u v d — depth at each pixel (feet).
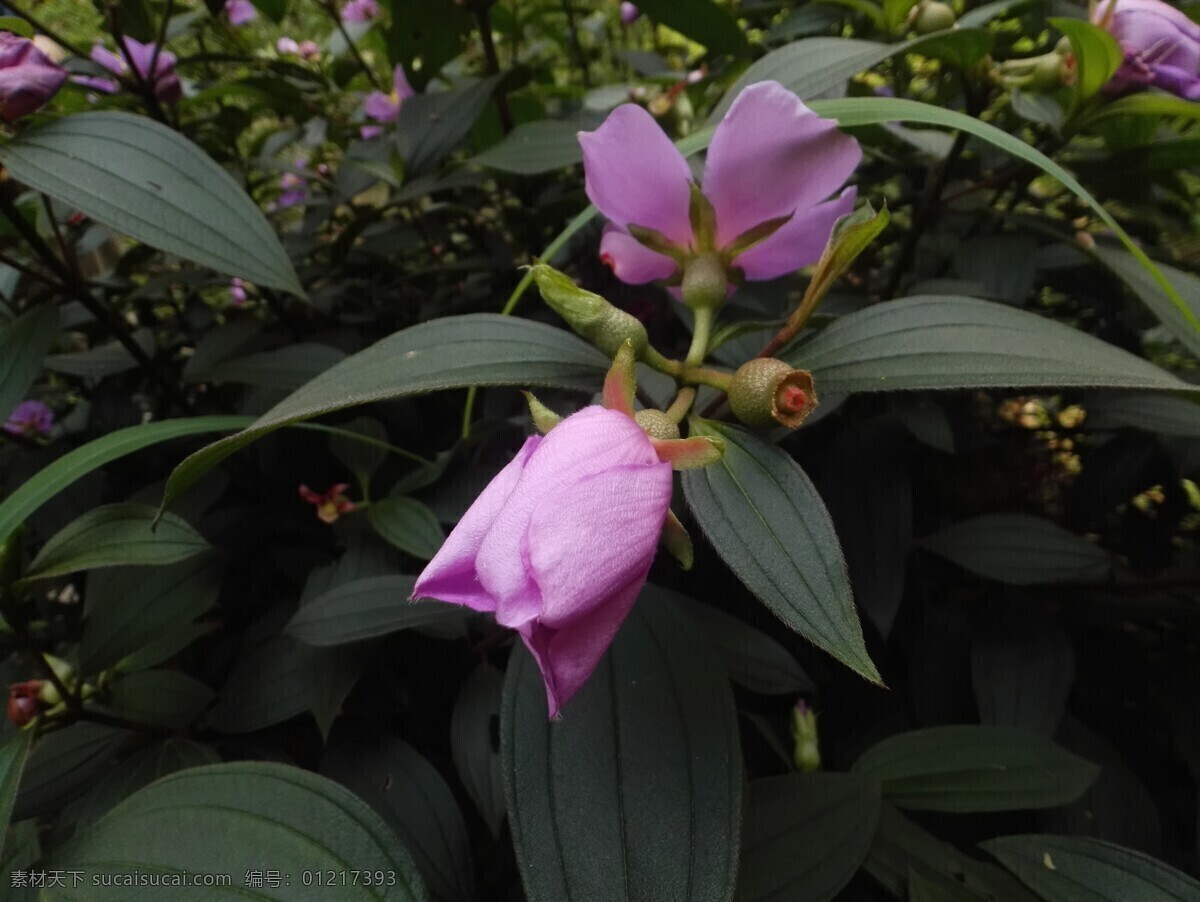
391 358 0.41
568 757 0.38
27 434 1.07
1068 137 0.60
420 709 0.65
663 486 0.33
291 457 0.76
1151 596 0.68
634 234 0.46
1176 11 0.58
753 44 0.83
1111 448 0.68
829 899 0.43
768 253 0.47
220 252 0.51
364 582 0.56
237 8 1.13
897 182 0.97
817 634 0.32
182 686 0.59
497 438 0.70
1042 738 0.52
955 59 0.58
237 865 0.39
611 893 0.35
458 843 0.54
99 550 0.51
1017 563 0.60
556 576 0.29
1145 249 0.76
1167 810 0.63
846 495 0.62
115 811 0.41
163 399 0.81
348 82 1.18
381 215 0.99
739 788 0.37
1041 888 0.44
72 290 0.65
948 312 0.41
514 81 0.84
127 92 0.77
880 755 0.53
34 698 0.54
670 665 0.40
